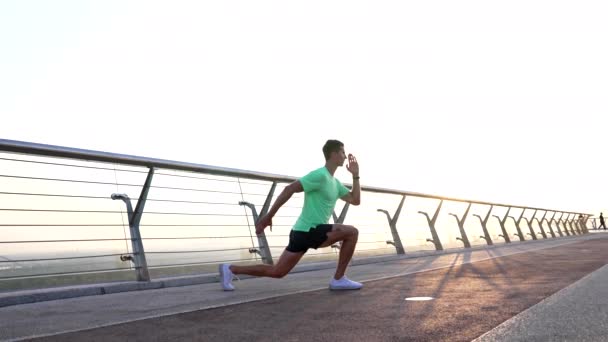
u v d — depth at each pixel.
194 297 4.52
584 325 2.58
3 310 3.97
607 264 6.55
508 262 7.61
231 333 2.77
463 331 2.61
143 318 3.34
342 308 3.56
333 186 4.86
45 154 4.95
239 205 7.34
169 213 6.34
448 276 5.69
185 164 6.29
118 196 5.79
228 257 6.93
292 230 4.88
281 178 7.86
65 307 4.06
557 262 7.22
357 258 9.50
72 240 5.15
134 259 5.65
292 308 3.64
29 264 4.81
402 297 4.04
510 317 2.95
